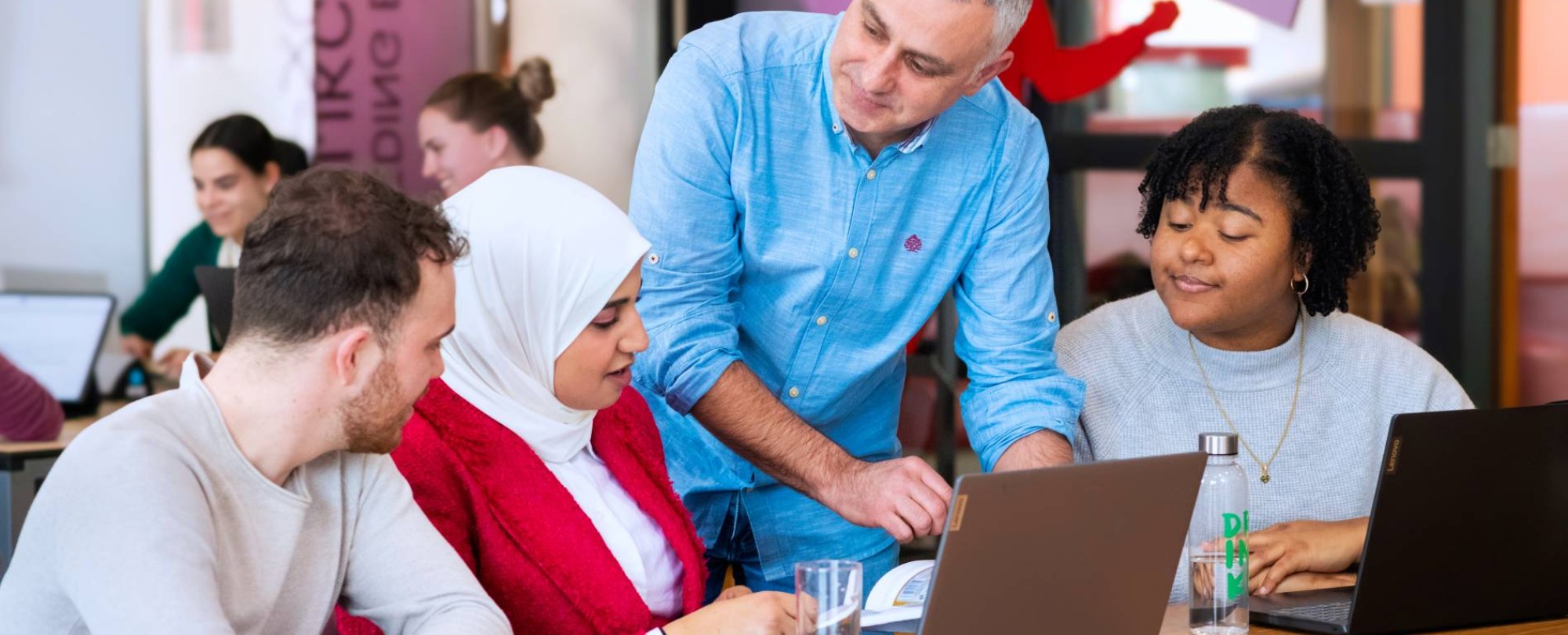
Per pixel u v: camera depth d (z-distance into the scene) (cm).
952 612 132
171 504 123
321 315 127
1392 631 172
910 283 204
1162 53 441
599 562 163
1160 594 153
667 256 192
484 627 143
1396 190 464
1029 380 201
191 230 435
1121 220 440
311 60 425
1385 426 212
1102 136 437
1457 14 459
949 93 178
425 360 133
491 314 163
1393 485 166
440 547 148
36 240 439
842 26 181
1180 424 211
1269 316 208
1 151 436
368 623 146
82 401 414
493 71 409
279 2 427
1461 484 171
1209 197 197
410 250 130
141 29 436
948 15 169
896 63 174
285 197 129
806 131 194
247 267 129
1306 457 209
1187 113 444
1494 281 468
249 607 132
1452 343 469
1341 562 195
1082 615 144
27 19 436
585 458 175
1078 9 432
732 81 190
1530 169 468
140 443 124
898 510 177
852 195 196
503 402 165
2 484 321
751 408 188
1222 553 163
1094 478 138
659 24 407
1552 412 178
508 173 167
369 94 420
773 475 190
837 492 184
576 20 406
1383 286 468
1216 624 163
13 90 436
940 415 378
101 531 120
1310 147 197
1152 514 146
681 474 213
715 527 215
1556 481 179
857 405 215
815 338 204
